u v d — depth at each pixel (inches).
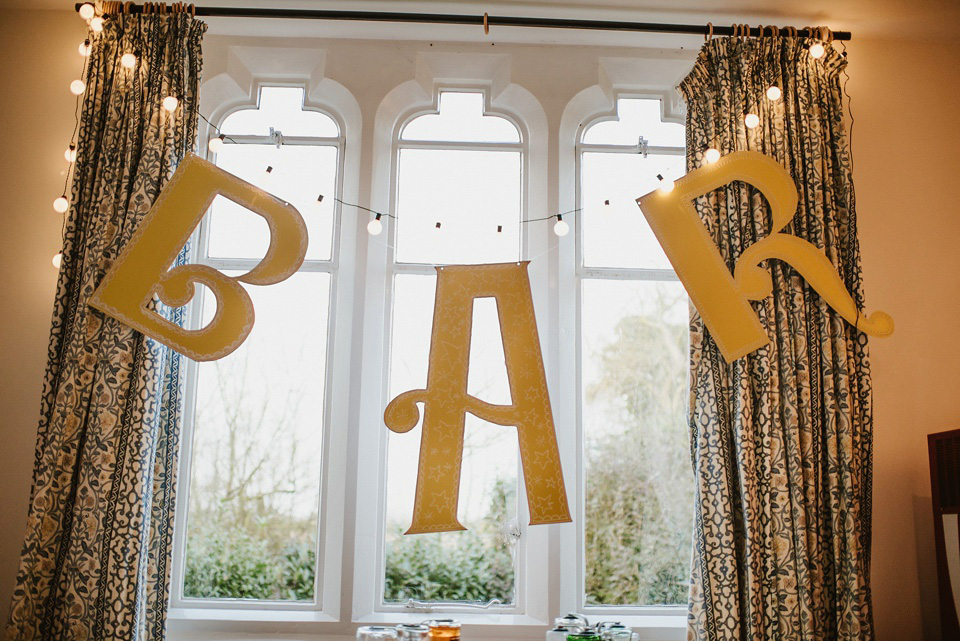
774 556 132.6
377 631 128.9
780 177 145.1
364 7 156.6
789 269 144.7
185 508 151.9
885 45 165.6
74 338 134.3
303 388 157.6
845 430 138.2
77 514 128.0
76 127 154.6
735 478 137.6
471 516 154.5
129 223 138.4
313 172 165.9
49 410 134.3
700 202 146.6
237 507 152.9
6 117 154.1
